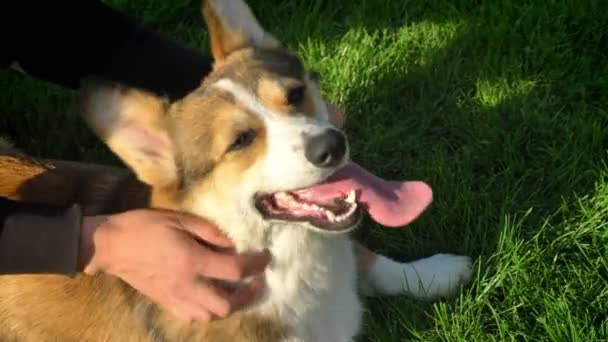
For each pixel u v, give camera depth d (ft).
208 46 4.62
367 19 4.59
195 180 3.15
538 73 4.29
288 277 3.28
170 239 2.98
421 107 4.25
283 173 3.06
